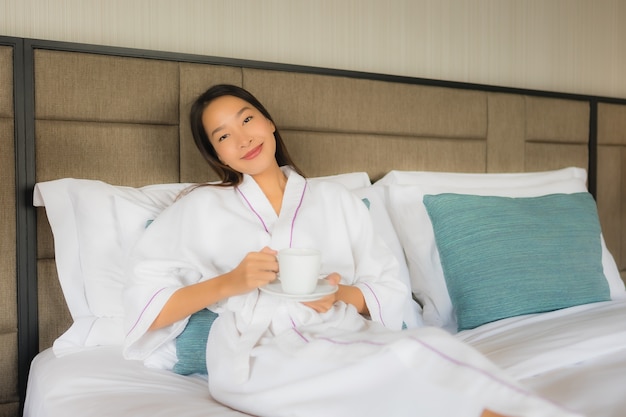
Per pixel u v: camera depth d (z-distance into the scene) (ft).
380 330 4.35
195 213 4.97
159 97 6.00
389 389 3.37
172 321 4.61
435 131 7.60
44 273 5.62
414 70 7.96
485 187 7.22
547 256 5.98
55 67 5.57
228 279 4.35
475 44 8.42
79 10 6.05
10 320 5.50
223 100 5.19
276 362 3.88
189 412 3.70
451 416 3.18
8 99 5.42
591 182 8.96
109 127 5.80
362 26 7.56
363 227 5.31
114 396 4.11
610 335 4.75
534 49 8.95
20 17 5.81
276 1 7.02
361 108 7.09
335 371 3.52
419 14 7.97
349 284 5.09
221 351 4.20
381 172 7.23
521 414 2.87
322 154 6.86
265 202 5.10
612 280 6.93
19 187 5.47
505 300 5.72
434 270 6.28
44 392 4.45
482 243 5.91
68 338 5.16
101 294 5.24
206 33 6.64
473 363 3.11
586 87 9.48
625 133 9.30
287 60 7.10
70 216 5.45
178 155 6.13
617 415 3.36
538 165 8.46
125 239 5.30
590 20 9.46
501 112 8.09
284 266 3.94
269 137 5.19
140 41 6.31
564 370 4.32
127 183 5.88
